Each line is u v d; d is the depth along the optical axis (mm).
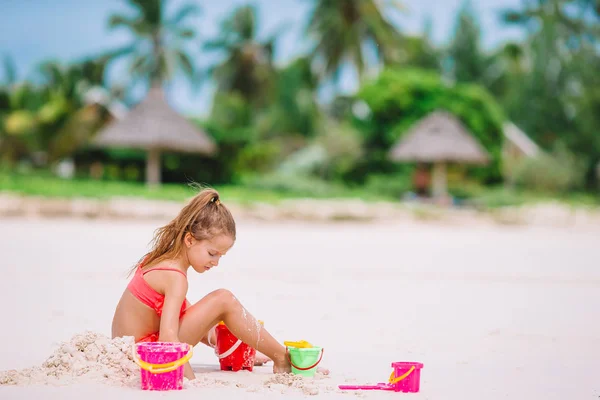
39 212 22797
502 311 7805
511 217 27578
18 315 6934
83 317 6883
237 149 34906
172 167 34781
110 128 31766
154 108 31859
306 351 4578
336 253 14680
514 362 5215
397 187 34719
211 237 4438
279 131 49156
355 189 35750
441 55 52719
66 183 27562
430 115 34625
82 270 10695
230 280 10000
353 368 4977
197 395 3873
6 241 15211
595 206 34219
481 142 37375
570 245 18328
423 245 17453
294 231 21531
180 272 4441
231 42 45469
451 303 8367
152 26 39844
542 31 48375
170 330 4254
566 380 4672
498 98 51562
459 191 34438
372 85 37875
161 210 23547
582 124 45312
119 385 4031
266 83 46250
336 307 7887
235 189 32281
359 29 44375
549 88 48375
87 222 22062
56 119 39781
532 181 38750
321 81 45750
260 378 4566
